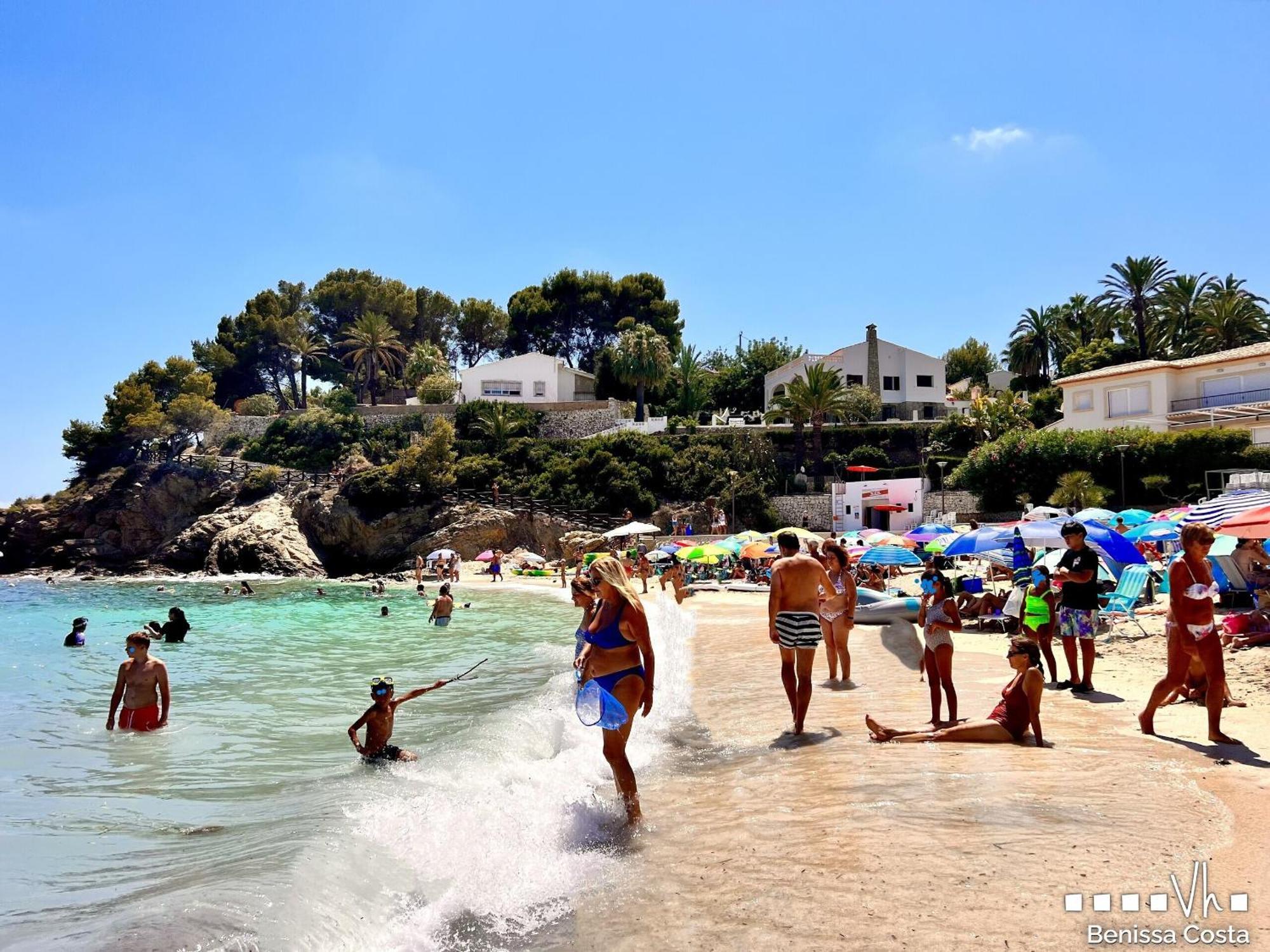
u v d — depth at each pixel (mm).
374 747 8211
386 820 5664
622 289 90750
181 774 8016
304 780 7676
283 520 58031
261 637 22062
